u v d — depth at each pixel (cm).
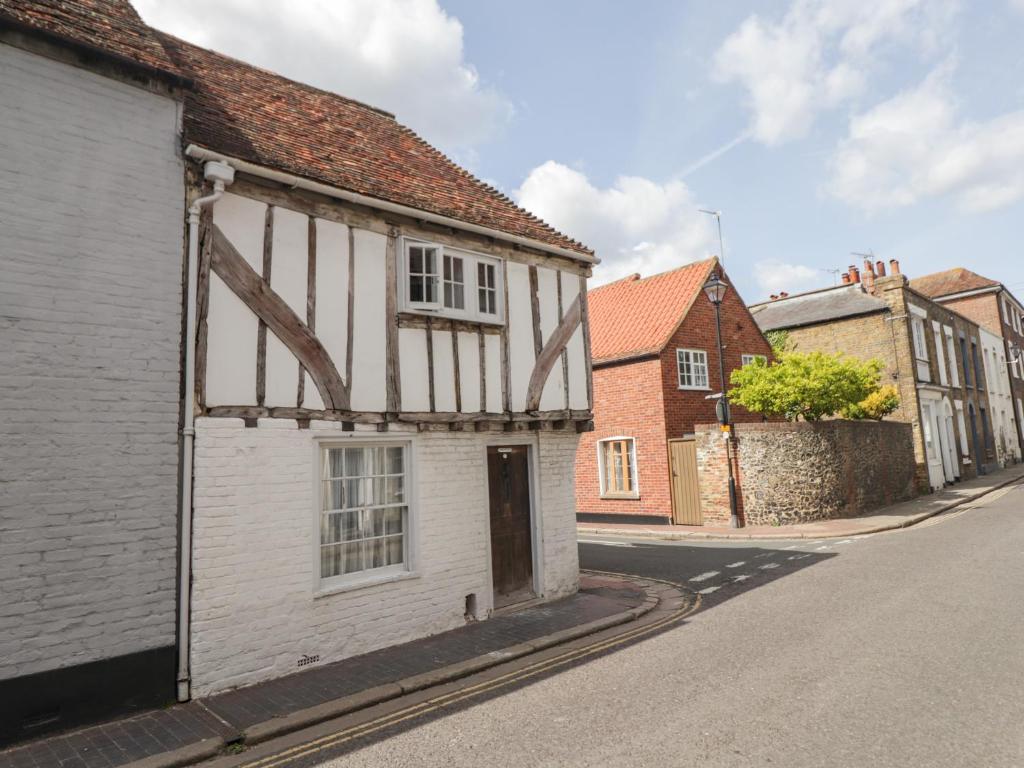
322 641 610
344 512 659
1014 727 414
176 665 520
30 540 460
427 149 992
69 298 492
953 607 702
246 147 621
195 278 559
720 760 389
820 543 1223
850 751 392
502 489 830
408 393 709
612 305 1966
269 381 600
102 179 517
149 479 518
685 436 1611
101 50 514
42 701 457
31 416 468
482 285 816
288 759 431
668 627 711
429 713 502
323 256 655
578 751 415
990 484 2214
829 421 1544
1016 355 3388
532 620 753
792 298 2600
